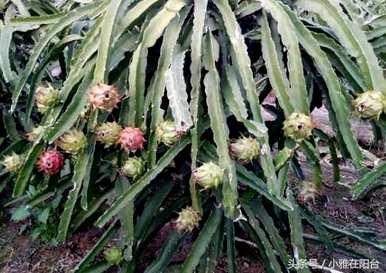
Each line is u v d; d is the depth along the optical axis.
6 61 1.78
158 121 1.39
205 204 1.61
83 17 1.67
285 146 1.40
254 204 1.63
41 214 1.97
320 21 1.68
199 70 1.35
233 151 1.36
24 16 1.87
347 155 1.56
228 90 1.42
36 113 2.21
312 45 1.42
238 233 1.97
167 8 1.44
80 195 1.68
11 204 2.22
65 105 1.53
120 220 1.55
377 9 2.15
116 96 1.37
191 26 1.47
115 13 1.42
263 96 1.79
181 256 1.84
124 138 1.37
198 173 1.30
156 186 1.71
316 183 1.55
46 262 1.97
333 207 2.34
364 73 1.37
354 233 1.80
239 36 1.37
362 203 2.39
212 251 1.56
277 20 1.40
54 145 1.61
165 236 1.99
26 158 1.54
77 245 2.04
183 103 1.31
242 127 1.62
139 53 1.41
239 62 1.36
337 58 1.50
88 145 1.49
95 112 1.43
